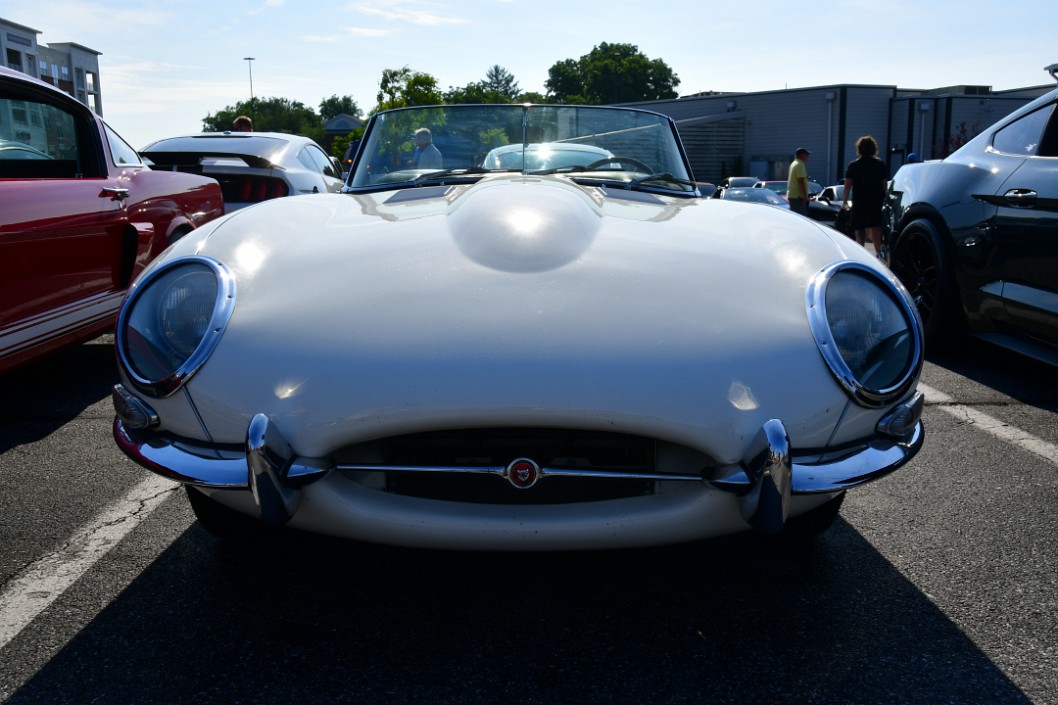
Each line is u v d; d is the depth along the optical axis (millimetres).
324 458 1755
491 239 2031
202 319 1881
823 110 37219
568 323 1771
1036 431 3389
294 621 2014
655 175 3152
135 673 1804
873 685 1758
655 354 1738
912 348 1906
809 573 2242
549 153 3232
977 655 1863
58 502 2730
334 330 1797
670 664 1835
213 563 2311
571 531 1772
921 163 4863
